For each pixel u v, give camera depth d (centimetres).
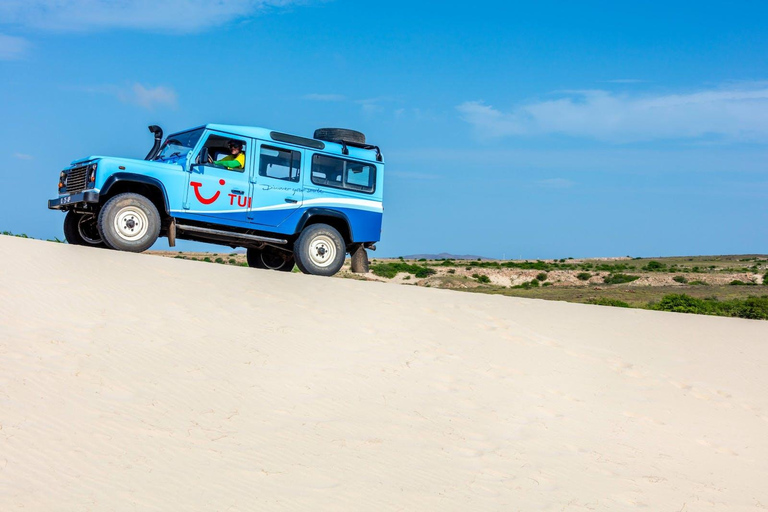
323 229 1396
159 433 621
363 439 673
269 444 634
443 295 1275
